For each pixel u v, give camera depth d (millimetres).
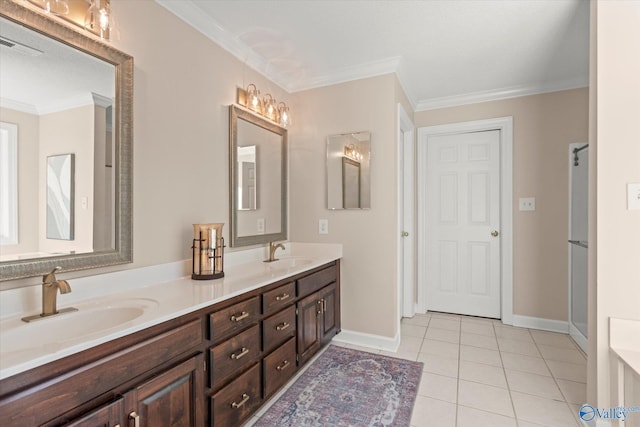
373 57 2488
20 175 1196
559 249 2963
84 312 1235
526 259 3084
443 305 3520
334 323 2596
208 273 1762
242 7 1866
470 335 2863
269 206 2623
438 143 3510
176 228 1793
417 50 2375
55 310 1188
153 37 1670
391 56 2473
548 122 3002
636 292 1518
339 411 1771
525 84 3008
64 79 1312
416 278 3510
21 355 826
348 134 2701
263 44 2285
